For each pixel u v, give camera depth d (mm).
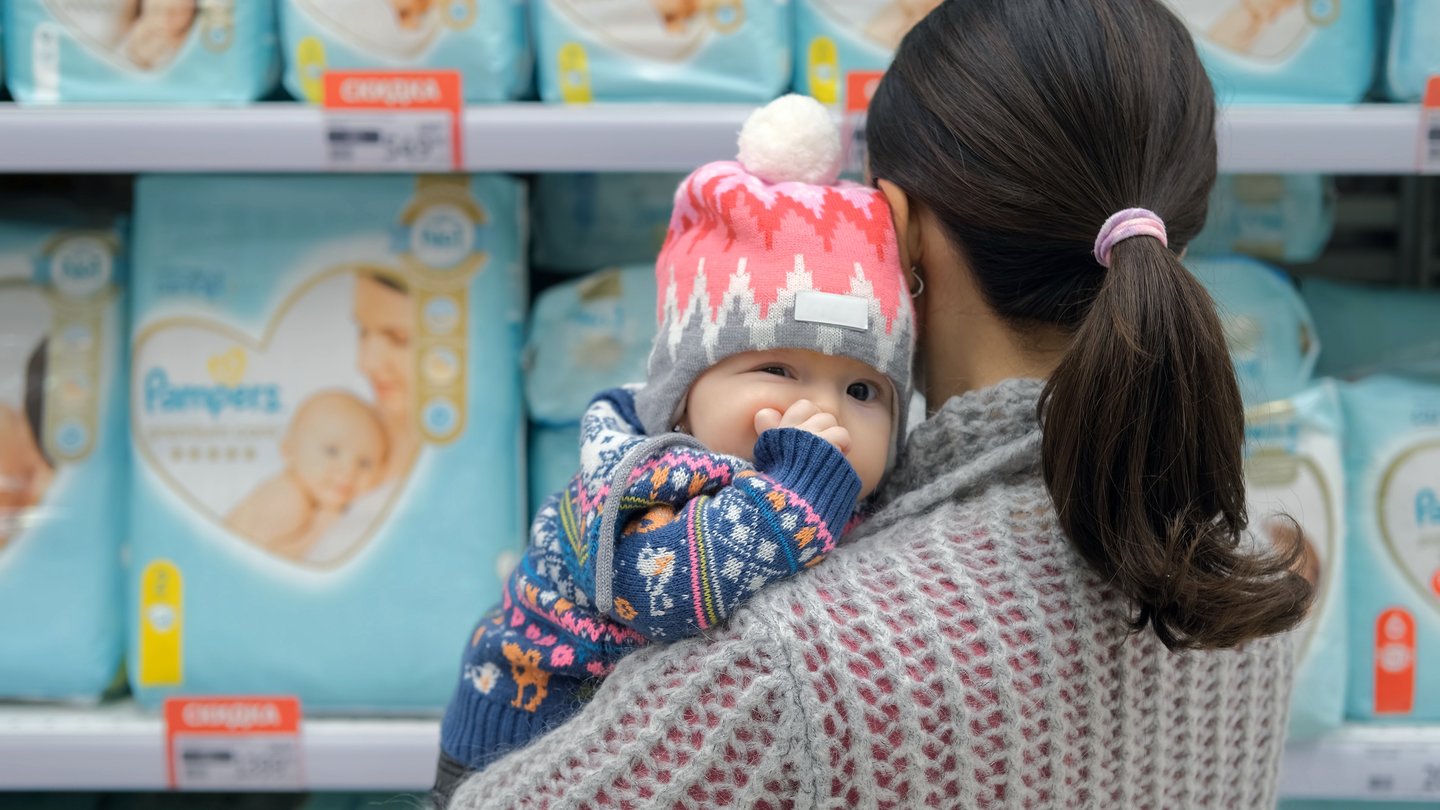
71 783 1183
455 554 1259
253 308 1259
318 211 1268
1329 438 1239
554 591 745
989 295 656
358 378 1261
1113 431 548
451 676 1254
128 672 1289
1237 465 565
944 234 671
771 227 680
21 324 1271
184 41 1150
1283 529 717
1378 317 1411
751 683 548
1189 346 547
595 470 687
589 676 741
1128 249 562
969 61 630
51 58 1148
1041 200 606
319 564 1254
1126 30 617
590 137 1104
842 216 686
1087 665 587
